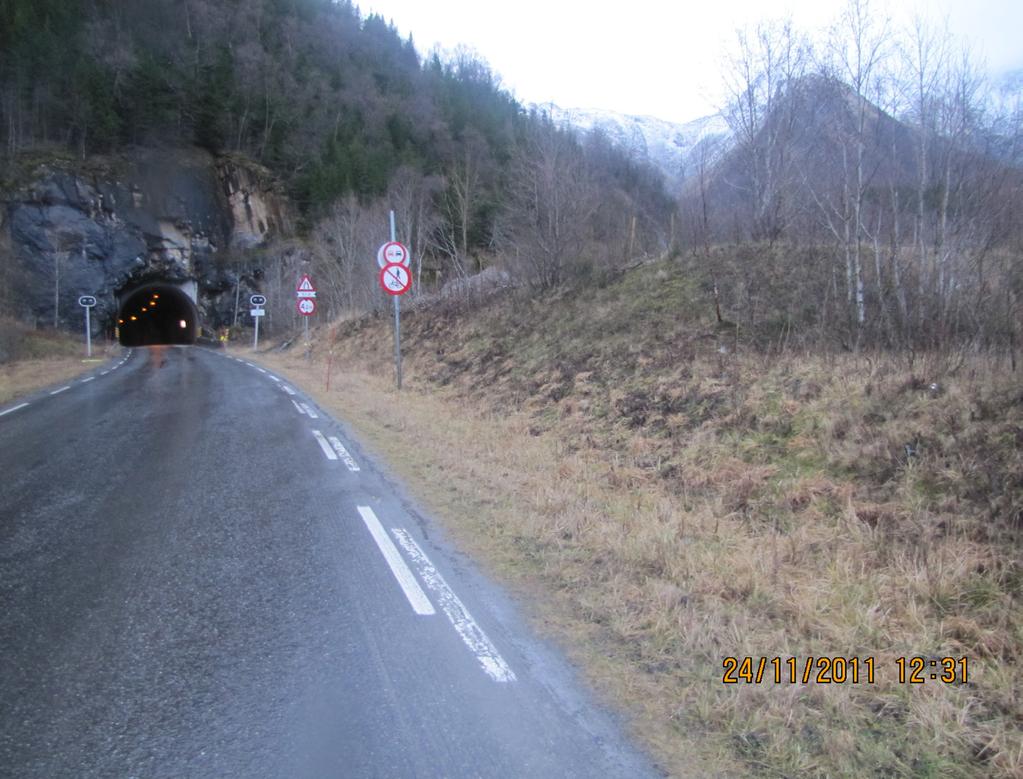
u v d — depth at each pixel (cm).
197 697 316
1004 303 924
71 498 664
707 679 334
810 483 634
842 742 282
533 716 303
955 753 282
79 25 5666
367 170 5488
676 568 466
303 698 316
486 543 539
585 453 881
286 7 8162
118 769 264
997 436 591
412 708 308
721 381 982
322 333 3441
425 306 2761
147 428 1081
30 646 363
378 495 680
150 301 5800
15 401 1434
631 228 2095
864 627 384
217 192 5578
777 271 1398
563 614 410
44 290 4256
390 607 418
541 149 2138
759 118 1848
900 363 835
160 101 5431
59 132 4941
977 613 405
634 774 264
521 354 1574
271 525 580
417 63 9450
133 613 406
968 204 1145
